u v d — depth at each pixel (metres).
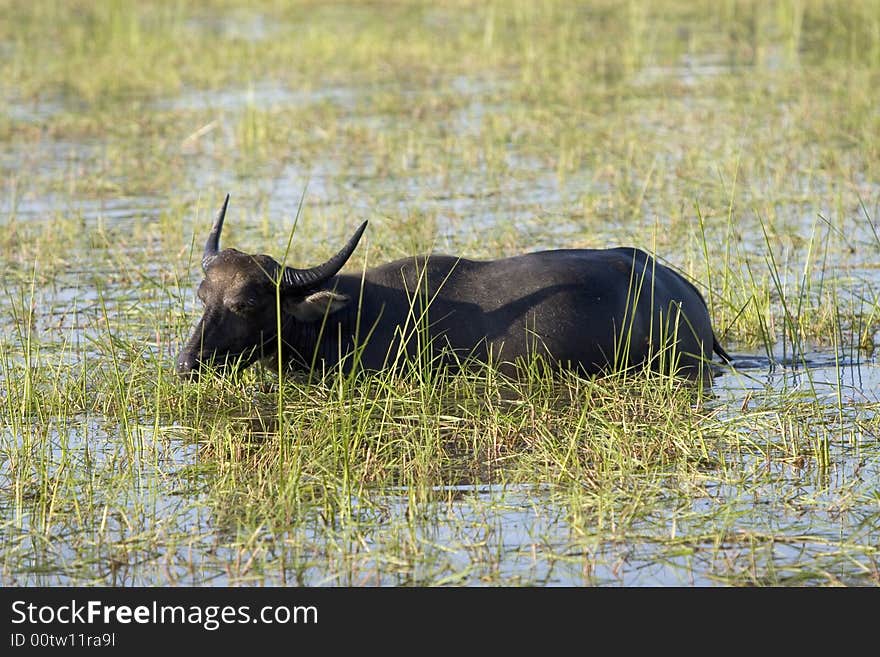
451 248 47.44
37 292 44.22
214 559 25.11
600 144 63.94
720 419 31.78
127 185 59.47
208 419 32.97
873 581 23.56
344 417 30.67
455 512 26.80
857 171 57.44
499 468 29.33
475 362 34.75
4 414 33.12
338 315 35.06
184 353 33.28
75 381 34.94
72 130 70.38
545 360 34.94
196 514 27.09
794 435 30.27
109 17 103.44
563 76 81.94
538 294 35.28
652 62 87.19
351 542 25.50
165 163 62.53
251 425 32.41
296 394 34.25
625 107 72.88
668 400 32.84
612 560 24.55
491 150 62.84
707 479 28.05
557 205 53.72
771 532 25.38
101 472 29.36
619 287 35.81
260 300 33.62
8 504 27.73
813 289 42.31
